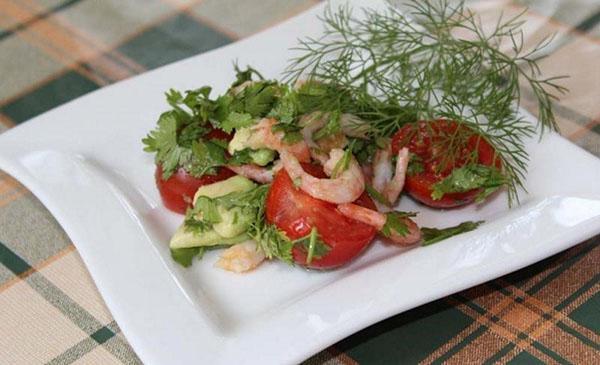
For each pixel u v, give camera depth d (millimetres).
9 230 611
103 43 760
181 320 512
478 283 516
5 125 693
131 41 759
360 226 549
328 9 687
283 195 548
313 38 673
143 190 604
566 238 528
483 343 525
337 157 555
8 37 771
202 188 571
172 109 633
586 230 531
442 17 655
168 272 538
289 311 510
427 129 587
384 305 506
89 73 733
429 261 524
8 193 635
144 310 517
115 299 522
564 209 543
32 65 745
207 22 772
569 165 567
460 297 547
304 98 583
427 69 607
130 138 622
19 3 800
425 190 577
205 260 562
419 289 512
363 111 599
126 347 540
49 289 574
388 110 606
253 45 670
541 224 537
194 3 792
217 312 535
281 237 546
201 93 586
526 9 689
